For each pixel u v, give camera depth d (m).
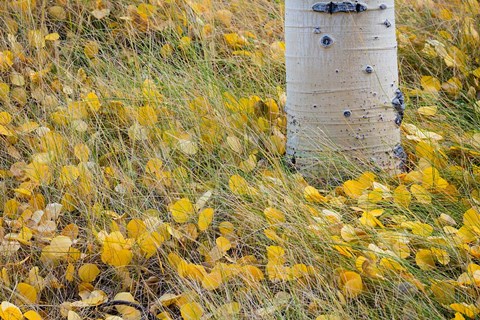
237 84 4.00
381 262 2.48
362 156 3.12
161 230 2.75
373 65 3.03
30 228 2.85
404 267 2.47
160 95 3.65
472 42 4.28
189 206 2.82
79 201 3.03
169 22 4.34
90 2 4.46
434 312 2.33
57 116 3.51
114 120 3.60
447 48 4.21
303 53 3.04
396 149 3.19
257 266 2.64
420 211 2.86
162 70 3.91
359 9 2.94
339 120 3.08
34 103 3.78
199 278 2.54
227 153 3.28
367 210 2.80
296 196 2.91
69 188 3.05
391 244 2.59
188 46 4.16
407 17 4.70
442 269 2.54
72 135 3.35
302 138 3.17
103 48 4.24
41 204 3.02
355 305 2.44
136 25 4.38
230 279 2.54
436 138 3.31
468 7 4.62
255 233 2.76
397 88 3.15
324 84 3.04
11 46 4.01
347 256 2.55
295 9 3.02
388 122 3.13
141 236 2.72
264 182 3.02
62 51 4.12
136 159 3.24
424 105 3.77
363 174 2.96
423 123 3.54
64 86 3.78
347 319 2.29
